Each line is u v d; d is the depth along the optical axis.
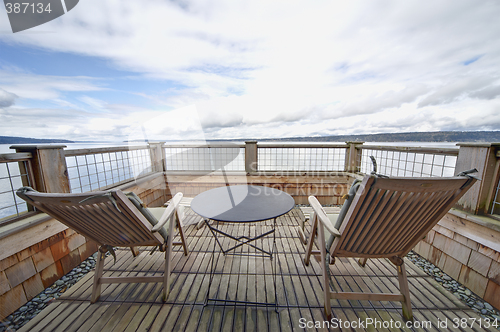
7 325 1.34
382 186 0.95
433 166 2.07
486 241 1.51
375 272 1.79
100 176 2.37
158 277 1.48
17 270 1.50
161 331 1.24
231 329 1.25
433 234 1.97
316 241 2.24
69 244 1.89
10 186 1.57
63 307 1.41
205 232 2.52
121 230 1.31
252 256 1.99
